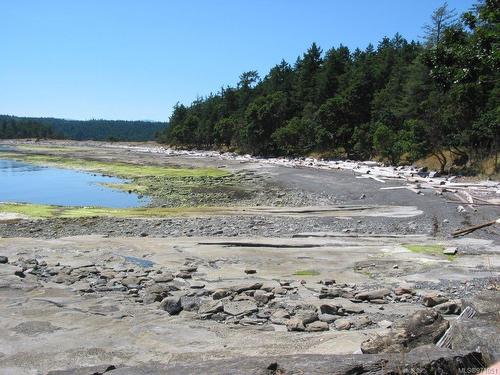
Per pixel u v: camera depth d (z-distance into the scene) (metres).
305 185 39.19
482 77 13.91
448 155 44.06
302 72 86.31
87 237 19.84
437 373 4.45
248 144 80.25
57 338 8.33
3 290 11.18
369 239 18.86
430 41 58.06
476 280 12.70
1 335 8.45
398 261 15.05
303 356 5.01
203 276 13.61
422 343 5.93
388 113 57.56
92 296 11.12
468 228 19.94
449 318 8.84
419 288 12.15
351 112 65.00
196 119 108.38
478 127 36.88
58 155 89.44
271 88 92.69
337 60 81.75
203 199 34.53
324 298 11.19
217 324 9.13
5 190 40.75
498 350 4.82
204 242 18.52
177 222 23.69
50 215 26.33
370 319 9.43
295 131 70.38
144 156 84.94
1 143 149.38
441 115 40.16
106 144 141.62
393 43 92.75
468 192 28.84
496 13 13.28
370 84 67.50
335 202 30.27
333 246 17.61
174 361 7.26
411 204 27.02
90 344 8.06
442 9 57.19
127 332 8.66
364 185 36.22
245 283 12.54
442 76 14.71
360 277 13.44
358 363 4.59
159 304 10.30
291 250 17.08
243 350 7.70
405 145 43.94
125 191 39.69
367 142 57.28
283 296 11.38
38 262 15.12
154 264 15.26
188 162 70.00
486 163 37.62
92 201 34.34
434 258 15.29
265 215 25.69
